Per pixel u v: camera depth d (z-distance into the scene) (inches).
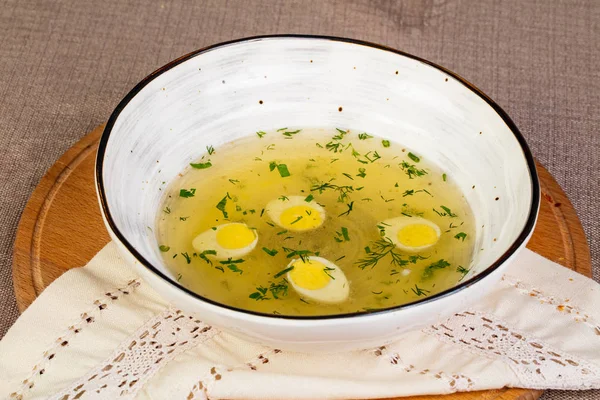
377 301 16.3
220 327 14.2
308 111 20.1
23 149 21.8
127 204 16.8
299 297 16.4
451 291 13.8
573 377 15.5
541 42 26.4
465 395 15.4
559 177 21.8
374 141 20.0
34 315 16.2
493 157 17.8
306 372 15.5
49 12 26.3
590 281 17.4
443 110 18.9
